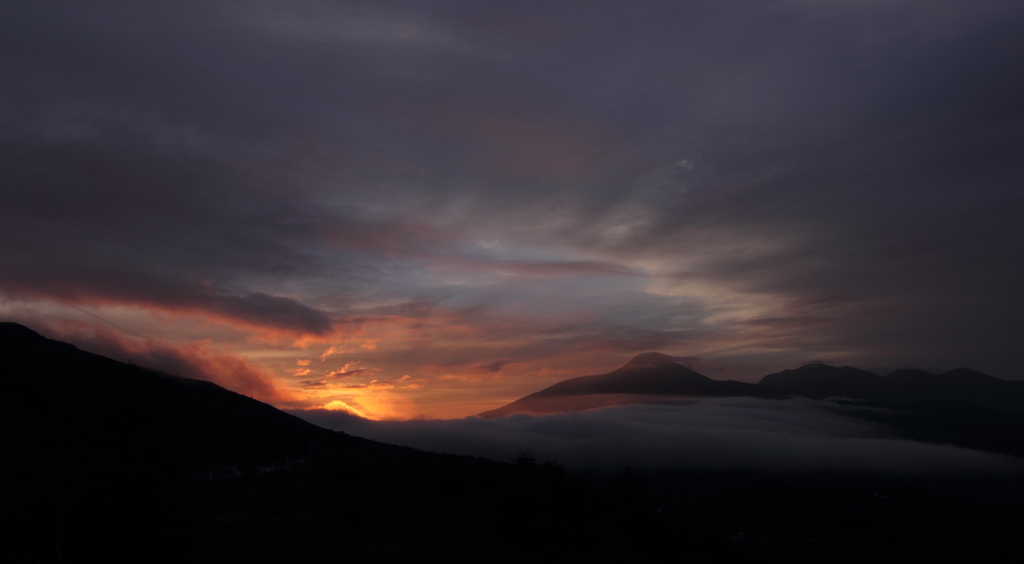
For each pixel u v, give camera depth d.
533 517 45.84
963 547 88.25
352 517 41.38
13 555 22.20
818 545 82.44
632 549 52.16
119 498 24.98
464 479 56.91
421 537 42.00
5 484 26.50
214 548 30.36
